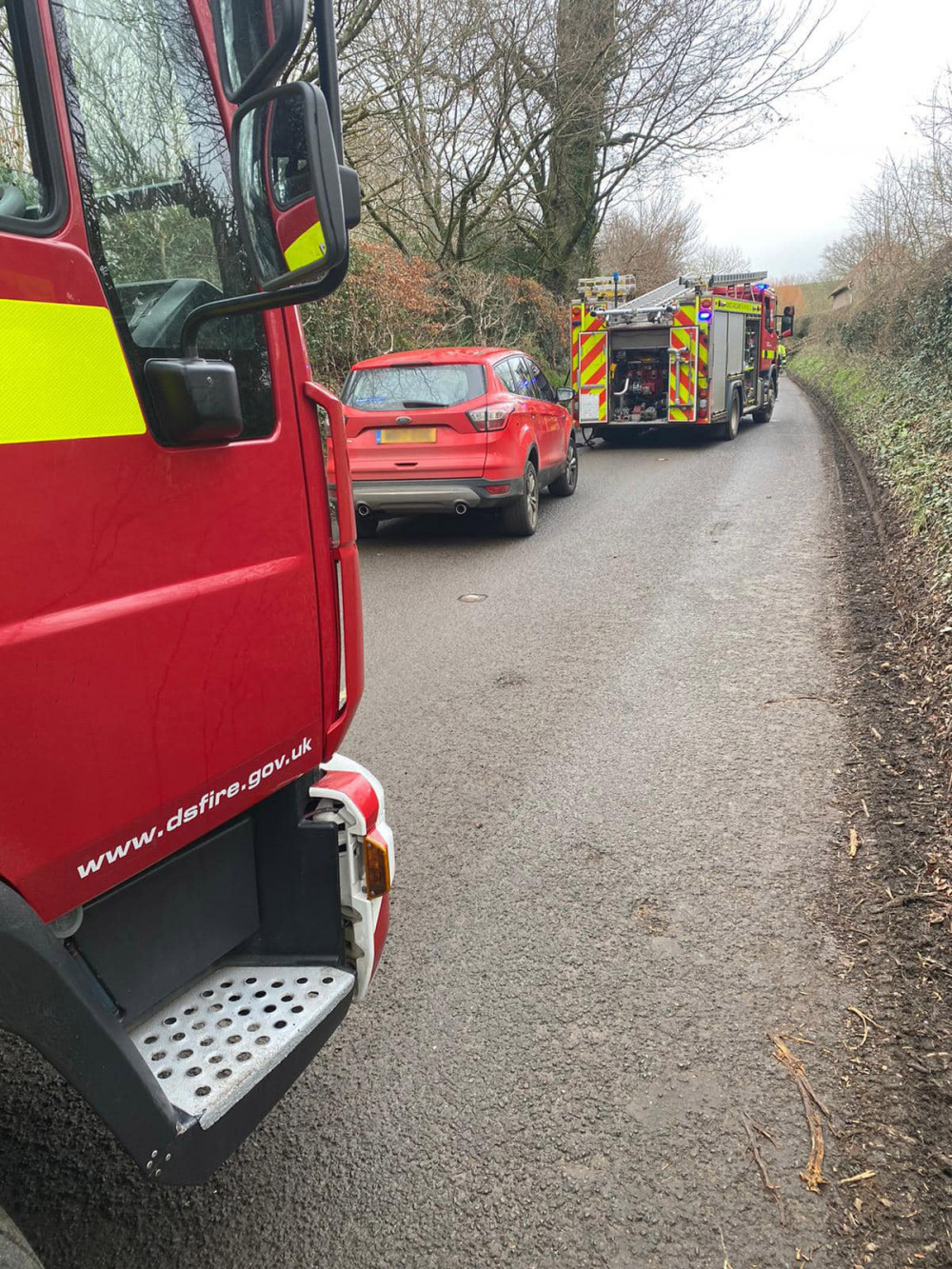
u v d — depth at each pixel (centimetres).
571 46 1794
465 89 1747
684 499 1136
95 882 163
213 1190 228
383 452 862
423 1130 243
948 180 1396
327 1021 207
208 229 186
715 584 747
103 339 157
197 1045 189
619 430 1781
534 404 971
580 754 455
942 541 705
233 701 190
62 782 154
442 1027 279
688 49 1862
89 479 155
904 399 1400
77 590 154
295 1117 249
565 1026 278
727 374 1681
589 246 2445
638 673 559
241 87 163
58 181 150
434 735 483
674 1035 272
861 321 2406
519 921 329
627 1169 229
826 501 1070
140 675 167
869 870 344
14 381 142
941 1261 202
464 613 699
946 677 498
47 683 149
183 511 174
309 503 211
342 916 221
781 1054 262
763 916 324
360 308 1478
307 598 212
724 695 518
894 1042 264
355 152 1680
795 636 611
